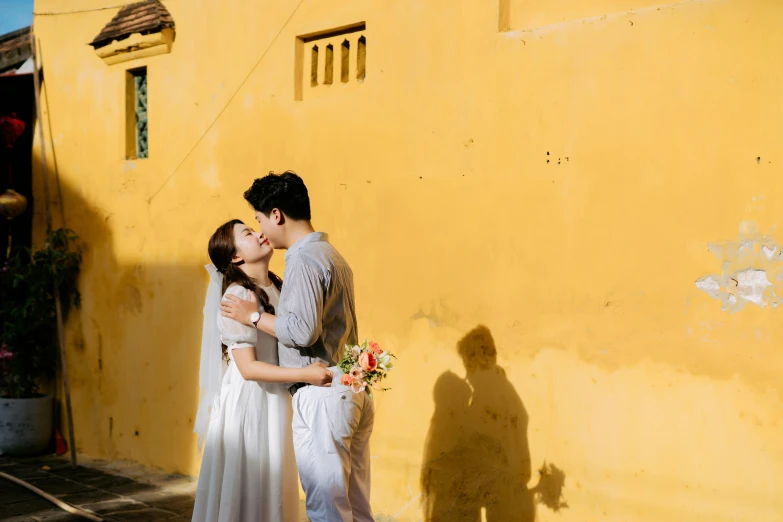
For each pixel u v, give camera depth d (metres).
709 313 3.62
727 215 3.58
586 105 3.99
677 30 3.72
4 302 6.84
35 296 6.60
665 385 3.74
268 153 5.41
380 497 4.75
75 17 6.66
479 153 4.38
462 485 4.41
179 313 5.93
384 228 4.78
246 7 5.55
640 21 3.83
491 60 4.33
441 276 4.52
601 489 3.91
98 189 6.51
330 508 3.40
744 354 3.53
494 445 4.29
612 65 3.91
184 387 5.89
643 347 3.80
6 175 7.34
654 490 3.76
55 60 6.81
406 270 4.67
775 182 3.46
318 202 5.11
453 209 4.48
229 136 5.65
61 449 6.69
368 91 4.86
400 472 4.68
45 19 6.88
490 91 4.33
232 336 3.54
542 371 4.12
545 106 4.13
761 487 3.48
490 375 4.32
